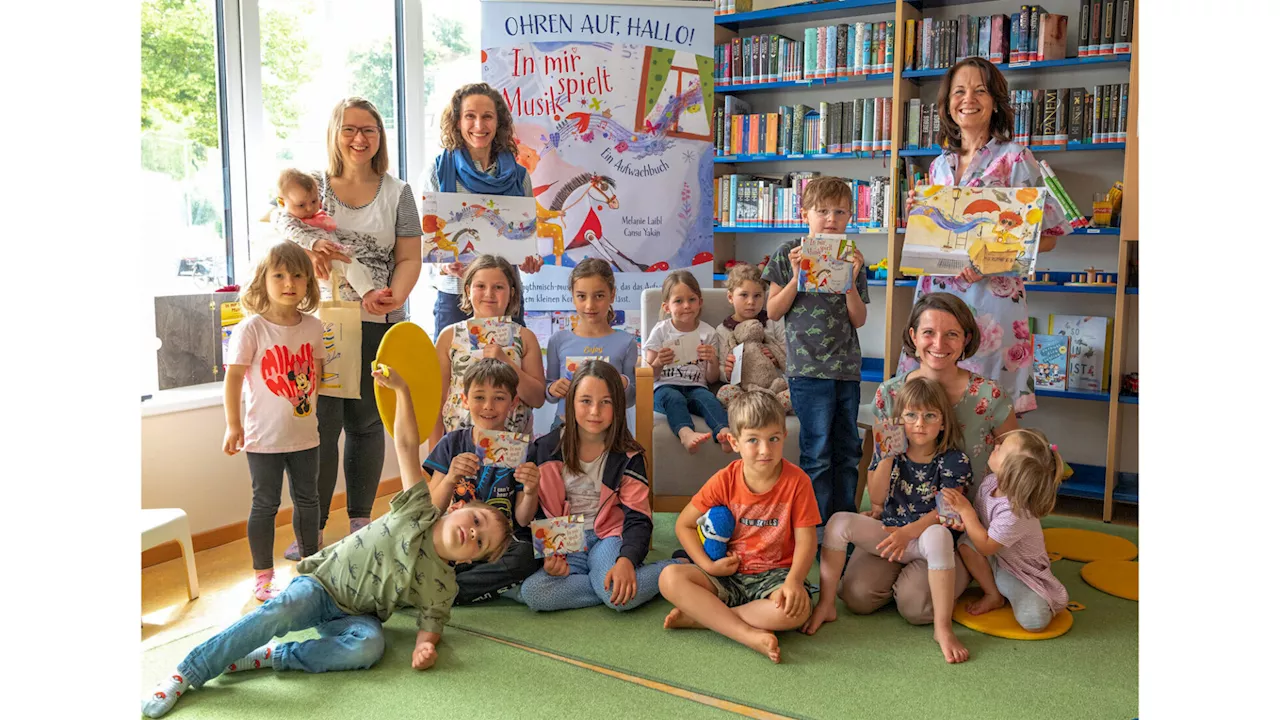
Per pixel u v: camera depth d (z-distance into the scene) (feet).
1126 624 7.89
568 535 8.14
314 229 9.25
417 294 13.92
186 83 10.66
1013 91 12.58
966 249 9.52
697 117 12.23
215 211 11.10
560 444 8.85
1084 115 12.00
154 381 9.91
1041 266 13.15
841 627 7.85
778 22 14.51
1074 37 12.56
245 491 10.54
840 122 13.61
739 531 7.90
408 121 13.67
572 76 11.82
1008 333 9.83
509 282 9.91
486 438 8.37
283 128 11.94
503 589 8.34
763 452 7.54
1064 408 13.25
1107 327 12.33
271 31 11.64
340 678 6.75
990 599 7.97
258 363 8.54
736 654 7.23
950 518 7.75
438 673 6.84
